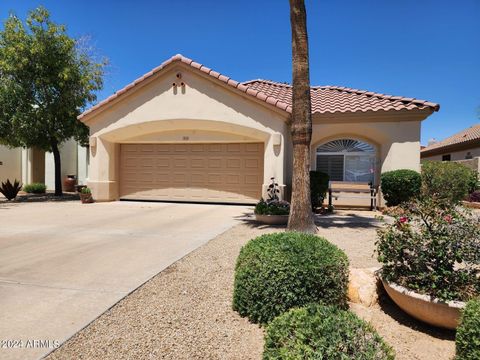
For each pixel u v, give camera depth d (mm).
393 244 3912
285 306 3670
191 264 5684
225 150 14000
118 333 3490
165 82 13594
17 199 17172
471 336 2697
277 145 12438
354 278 4375
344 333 2527
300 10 7625
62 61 15914
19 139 15969
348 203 13547
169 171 14633
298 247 4008
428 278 3645
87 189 14531
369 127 12875
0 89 14820
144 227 9039
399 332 3596
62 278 4992
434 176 13320
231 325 3711
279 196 12219
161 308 4062
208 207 13180
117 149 15062
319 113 12961
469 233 3732
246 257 4055
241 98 12828
